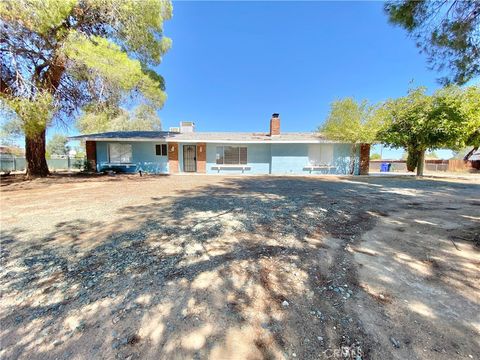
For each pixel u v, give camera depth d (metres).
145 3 9.90
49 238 3.78
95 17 9.84
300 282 2.54
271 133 17.48
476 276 2.64
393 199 7.14
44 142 12.78
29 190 8.63
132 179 12.61
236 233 4.00
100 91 9.85
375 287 2.45
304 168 16.64
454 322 1.92
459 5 3.87
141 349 1.67
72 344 1.72
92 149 16.09
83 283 2.51
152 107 12.56
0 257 3.12
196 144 16.50
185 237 3.80
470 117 12.02
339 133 15.05
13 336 1.81
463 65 4.41
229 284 2.49
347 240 3.76
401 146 14.44
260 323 1.93
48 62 9.48
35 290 2.40
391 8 4.50
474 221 4.77
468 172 21.84
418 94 12.78
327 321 1.95
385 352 1.63
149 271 2.74
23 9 6.94
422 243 3.61
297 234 3.99
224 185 10.33
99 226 4.36
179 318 1.98
